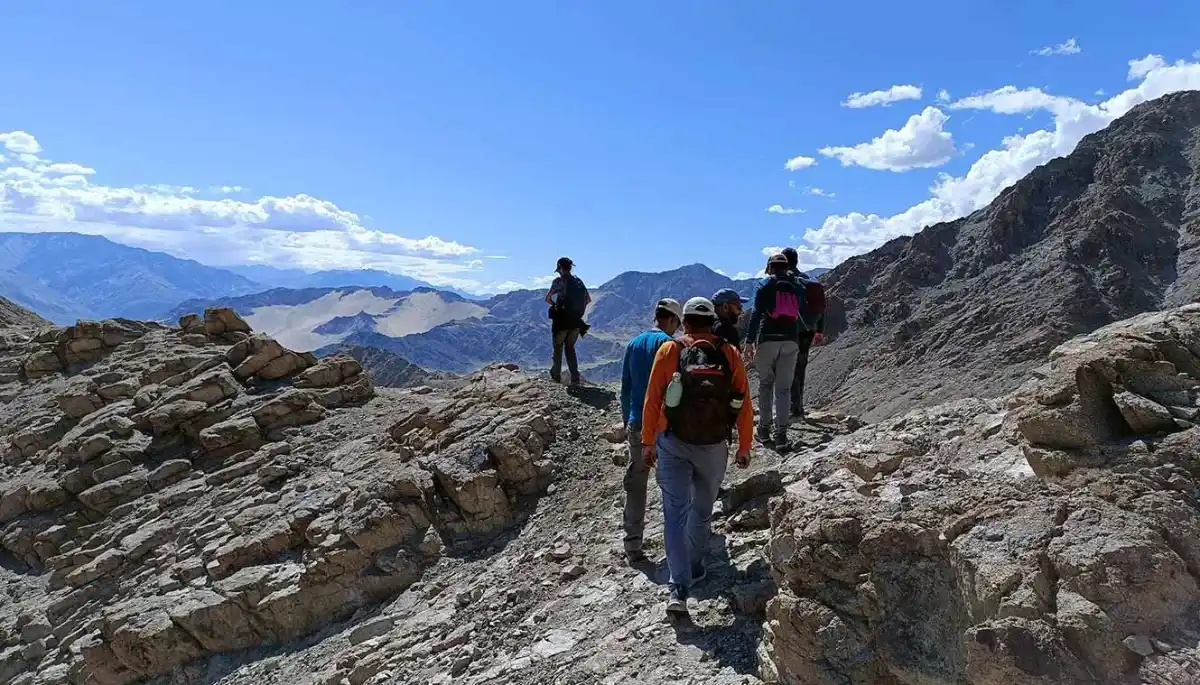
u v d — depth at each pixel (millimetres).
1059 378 5074
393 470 12664
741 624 6129
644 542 8633
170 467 15156
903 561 4613
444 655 8141
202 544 12641
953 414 7473
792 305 10344
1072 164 146750
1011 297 113562
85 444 15914
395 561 10797
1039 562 3992
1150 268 113875
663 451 6434
